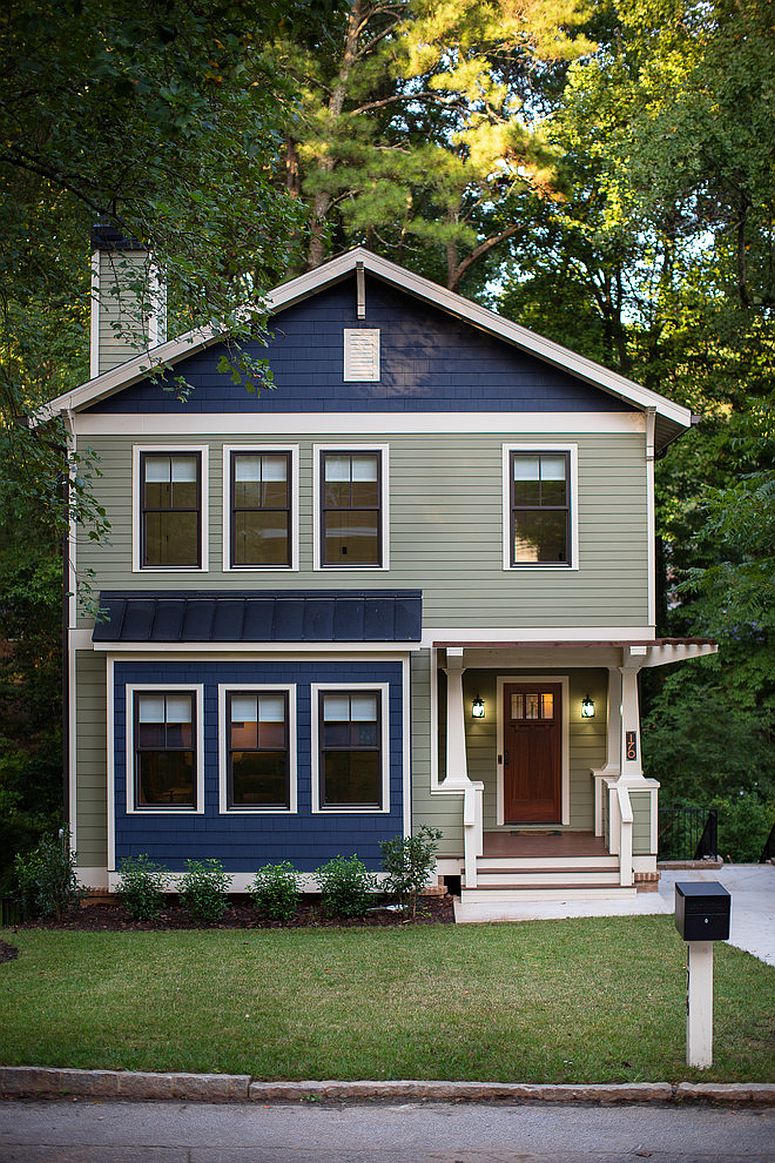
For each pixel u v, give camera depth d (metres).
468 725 19.97
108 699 17.78
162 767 17.86
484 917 16.66
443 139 31.33
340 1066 9.13
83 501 15.30
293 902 16.92
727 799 25.52
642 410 18.50
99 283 18.67
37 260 13.30
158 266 12.81
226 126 11.69
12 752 27.48
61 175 11.84
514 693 20.03
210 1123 8.41
